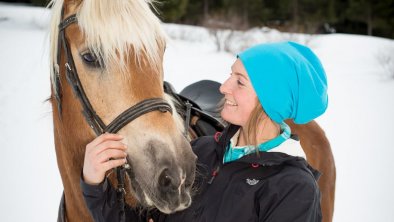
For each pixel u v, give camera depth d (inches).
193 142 64.9
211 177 55.5
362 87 339.0
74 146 63.2
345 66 414.9
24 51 380.8
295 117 53.7
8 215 142.5
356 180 180.1
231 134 55.6
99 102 56.4
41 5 653.3
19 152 192.9
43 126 224.5
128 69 54.4
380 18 792.3
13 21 516.4
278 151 52.2
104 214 53.5
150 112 54.4
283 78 51.2
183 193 52.8
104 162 51.0
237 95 53.7
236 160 53.6
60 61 62.7
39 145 202.1
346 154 206.1
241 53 54.0
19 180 167.6
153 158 52.9
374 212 154.6
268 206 50.4
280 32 530.9
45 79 307.7
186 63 378.0
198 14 697.0
